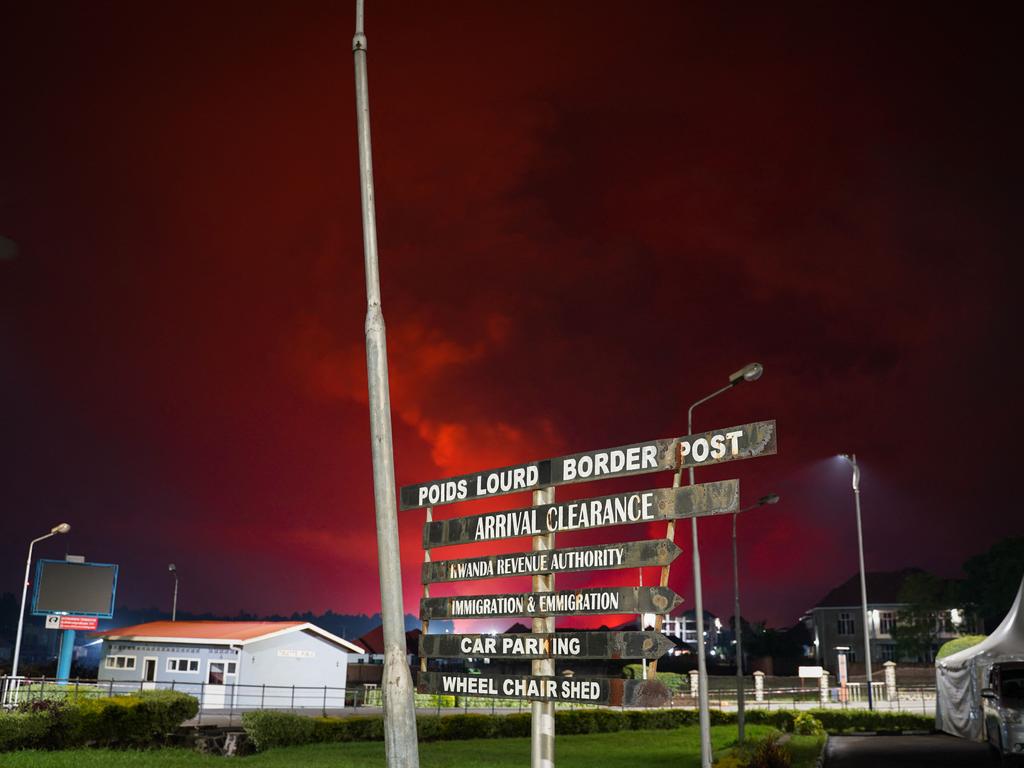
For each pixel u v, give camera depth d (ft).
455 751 99.30
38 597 153.99
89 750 77.97
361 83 37.47
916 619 284.41
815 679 210.79
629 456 37.42
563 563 38.65
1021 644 101.50
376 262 35.70
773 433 32.86
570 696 37.68
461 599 43.19
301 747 96.99
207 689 155.02
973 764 84.64
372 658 241.14
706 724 72.49
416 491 46.78
